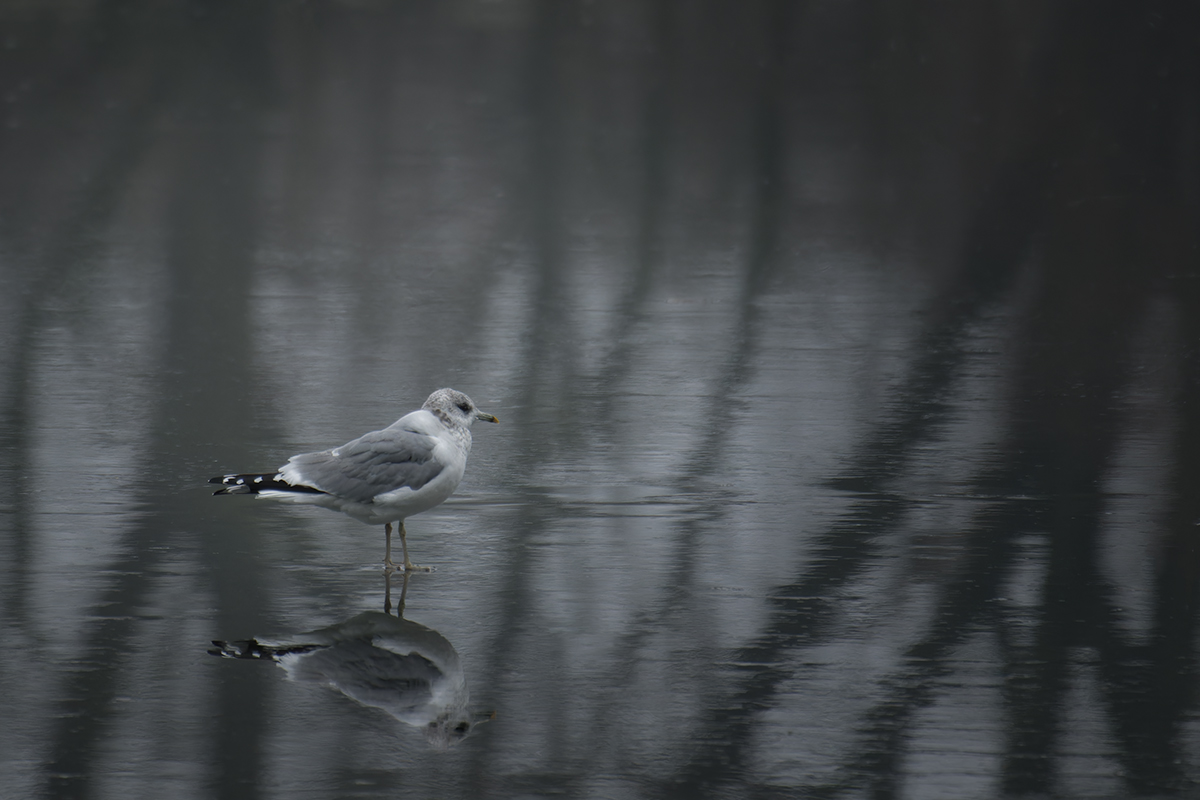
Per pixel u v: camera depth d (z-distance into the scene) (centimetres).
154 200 2508
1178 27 4300
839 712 759
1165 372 1528
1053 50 4016
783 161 2833
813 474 1203
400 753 711
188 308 1852
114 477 1187
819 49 4138
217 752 711
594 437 1321
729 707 766
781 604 916
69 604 906
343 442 1292
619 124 3195
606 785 680
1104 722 745
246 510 1109
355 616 894
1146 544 1020
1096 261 2066
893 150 2917
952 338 1692
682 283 1994
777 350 1653
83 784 677
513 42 4250
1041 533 1048
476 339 1711
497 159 2866
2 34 4172
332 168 2777
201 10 4681
